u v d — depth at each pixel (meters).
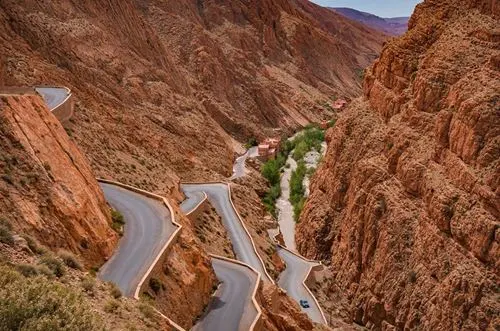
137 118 75.12
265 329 32.25
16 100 29.88
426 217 49.78
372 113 69.69
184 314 28.89
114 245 30.03
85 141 47.34
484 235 42.72
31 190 25.64
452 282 43.38
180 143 81.62
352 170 67.19
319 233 68.38
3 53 52.56
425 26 65.50
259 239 58.56
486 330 40.16
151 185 49.06
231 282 37.50
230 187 70.06
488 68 51.31
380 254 53.75
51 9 79.62
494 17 57.03
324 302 55.72
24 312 14.84
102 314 19.48
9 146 26.86
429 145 54.28
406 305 48.34
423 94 57.12
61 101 48.22
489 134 46.44
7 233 20.70
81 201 28.70
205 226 51.41
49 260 20.78
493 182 43.69
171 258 30.86
